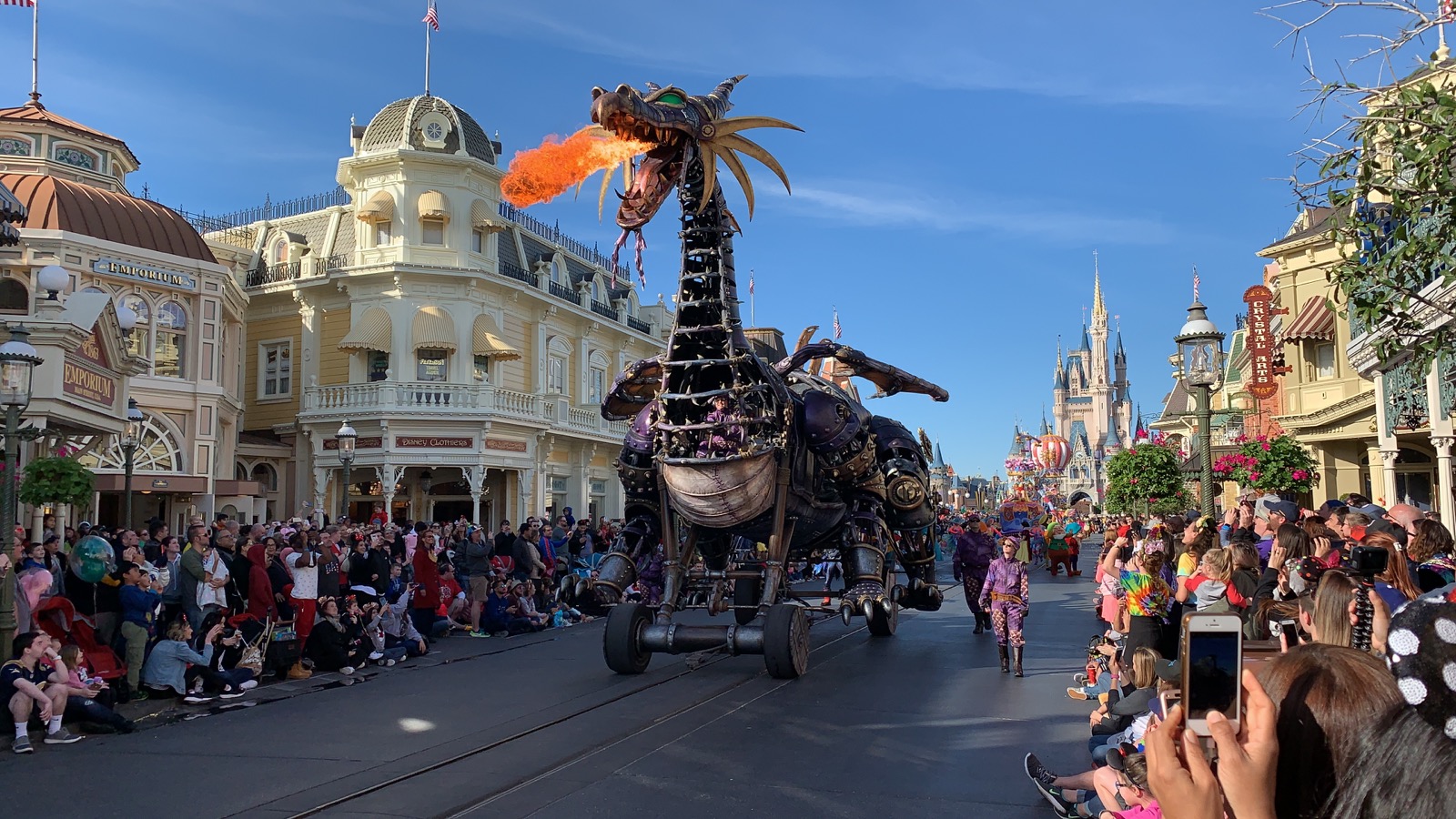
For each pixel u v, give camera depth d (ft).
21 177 80.64
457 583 57.57
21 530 36.83
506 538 61.77
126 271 81.71
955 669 38.70
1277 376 96.58
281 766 24.18
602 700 32.24
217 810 20.42
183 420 86.89
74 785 22.66
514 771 23.07
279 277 114.21
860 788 21.45
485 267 111.55
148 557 42.80
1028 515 131.54
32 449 52.47
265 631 37.40
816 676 36.88
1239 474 78.18
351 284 108.27
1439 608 5.94
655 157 33.40
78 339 47.42
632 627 36.63
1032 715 29.32
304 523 52.90
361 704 33.04
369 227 109.09
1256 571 27.86
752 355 35.22
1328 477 89.56
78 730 28.73
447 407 103.86
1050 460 220.23
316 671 40.57
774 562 36.83
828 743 25.82
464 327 108.27
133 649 32.89
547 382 122.42
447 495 113.09
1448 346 25.03
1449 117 21.76
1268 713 6.47
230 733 28.60
